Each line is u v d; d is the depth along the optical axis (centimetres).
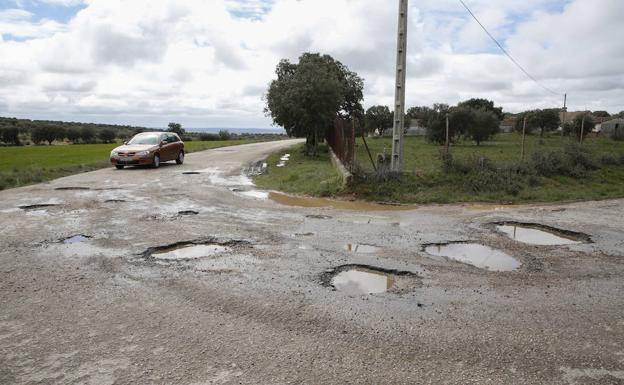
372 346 347
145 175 1584
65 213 874
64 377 297
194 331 368
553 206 1052
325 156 2614
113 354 329
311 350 338
